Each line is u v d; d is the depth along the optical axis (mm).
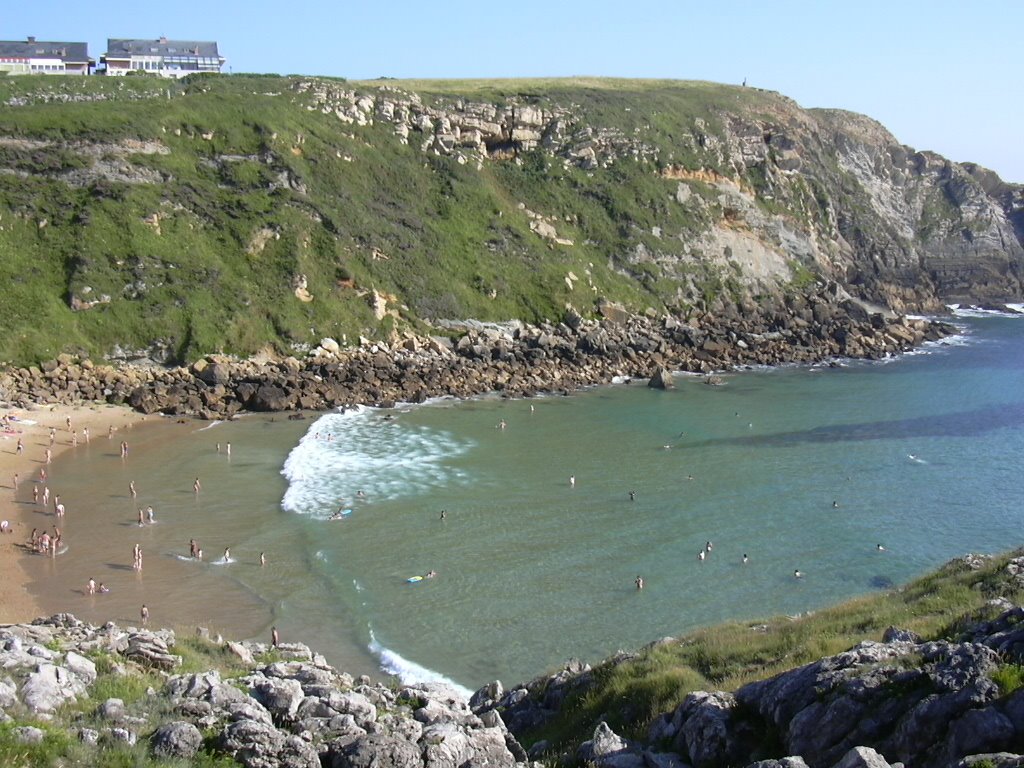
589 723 25000
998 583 29547
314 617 46250
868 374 114938
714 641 29578
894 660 19172
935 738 16625
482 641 43844
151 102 117812
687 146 154750
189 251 102938
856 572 52312
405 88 144250
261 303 102500
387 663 41438
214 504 62750
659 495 66625
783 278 147125
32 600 46656
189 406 88375
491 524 59906
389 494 65688
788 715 19391
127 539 55938
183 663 27141
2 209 97500
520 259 126375
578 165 146250
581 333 118375
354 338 105438
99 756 18109
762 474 72312
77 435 78312
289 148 119125
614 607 47625
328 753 19297
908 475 72188
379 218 120812
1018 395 103062
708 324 130125
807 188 166500
